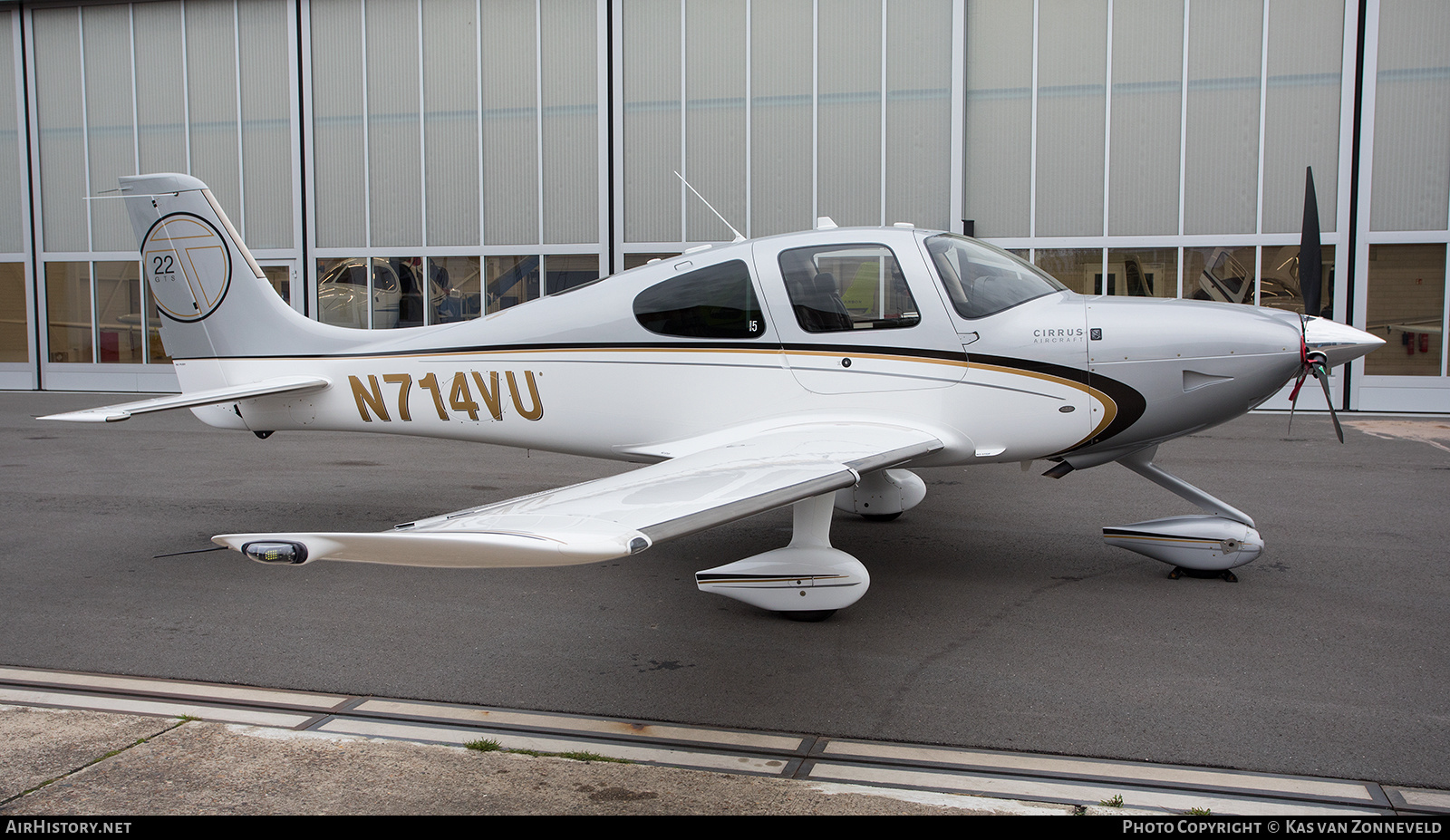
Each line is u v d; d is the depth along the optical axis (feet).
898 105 39.91
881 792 8.33
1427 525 18.25
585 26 42.39
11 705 10.47
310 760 9.08
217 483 24.29
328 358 18.12
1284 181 37.19
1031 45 38.83
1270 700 10.21
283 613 13.75
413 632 12.88
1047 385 14.17
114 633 12.89
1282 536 17.44
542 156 43.27
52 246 48.37
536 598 14.48
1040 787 8.40
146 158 47.19
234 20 45.37
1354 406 37.29
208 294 18.80
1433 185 36.06
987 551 16.80
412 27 43.88
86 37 47.03
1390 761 8.79
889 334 14.49
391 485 24.07
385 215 44.96
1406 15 35.60
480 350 16.78
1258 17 36.81
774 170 41.29
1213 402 14.17
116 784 8.62
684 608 13.91
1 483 24.23
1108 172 38.63
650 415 15.74
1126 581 14.92
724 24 41.11
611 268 43.09
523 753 9.19
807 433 13.91
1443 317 36.35
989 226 40.01
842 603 12.76
